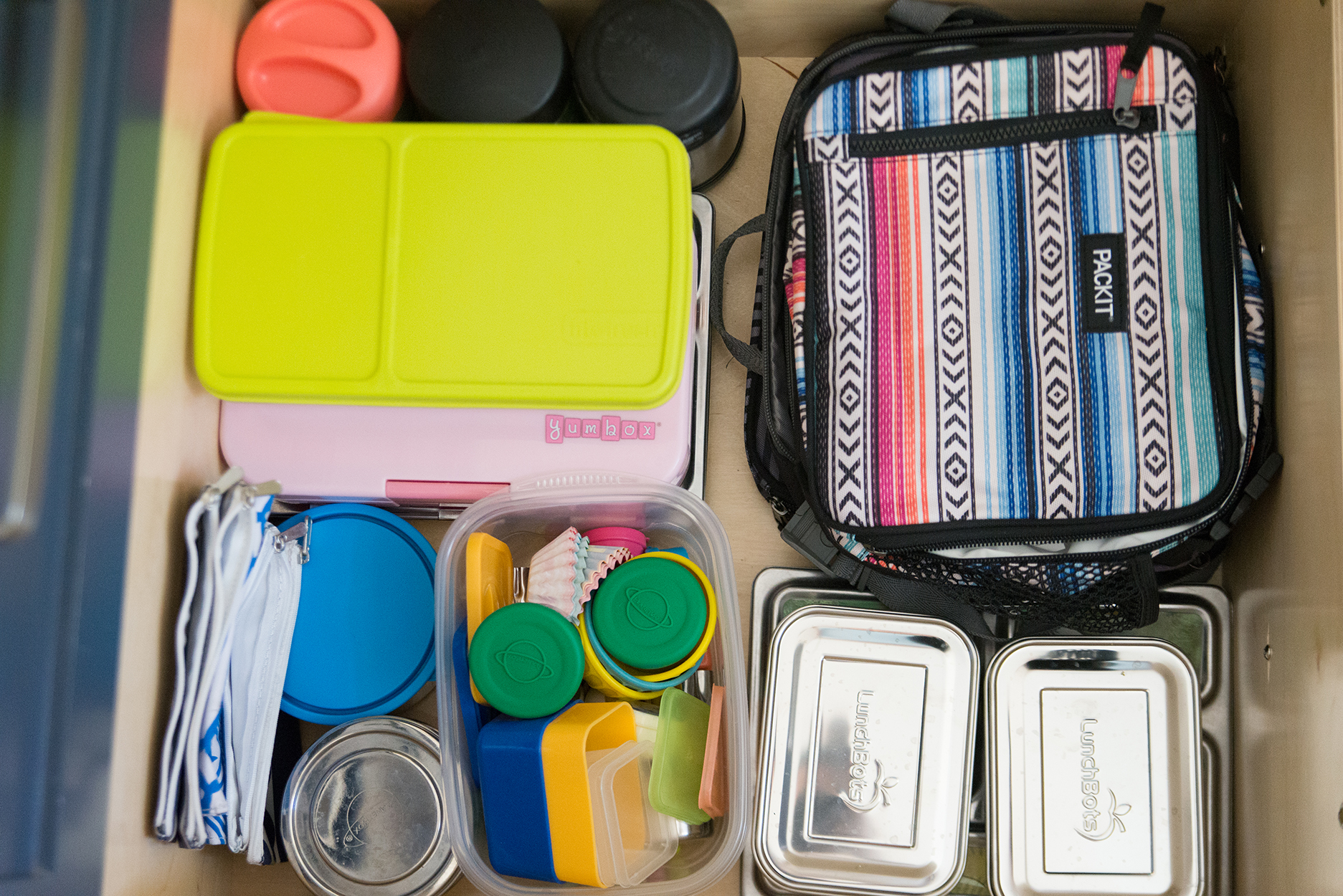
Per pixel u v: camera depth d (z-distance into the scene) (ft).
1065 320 2.89
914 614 3.06
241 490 2.65
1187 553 2.95
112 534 2.31
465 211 2.83
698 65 2.91
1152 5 2.85
